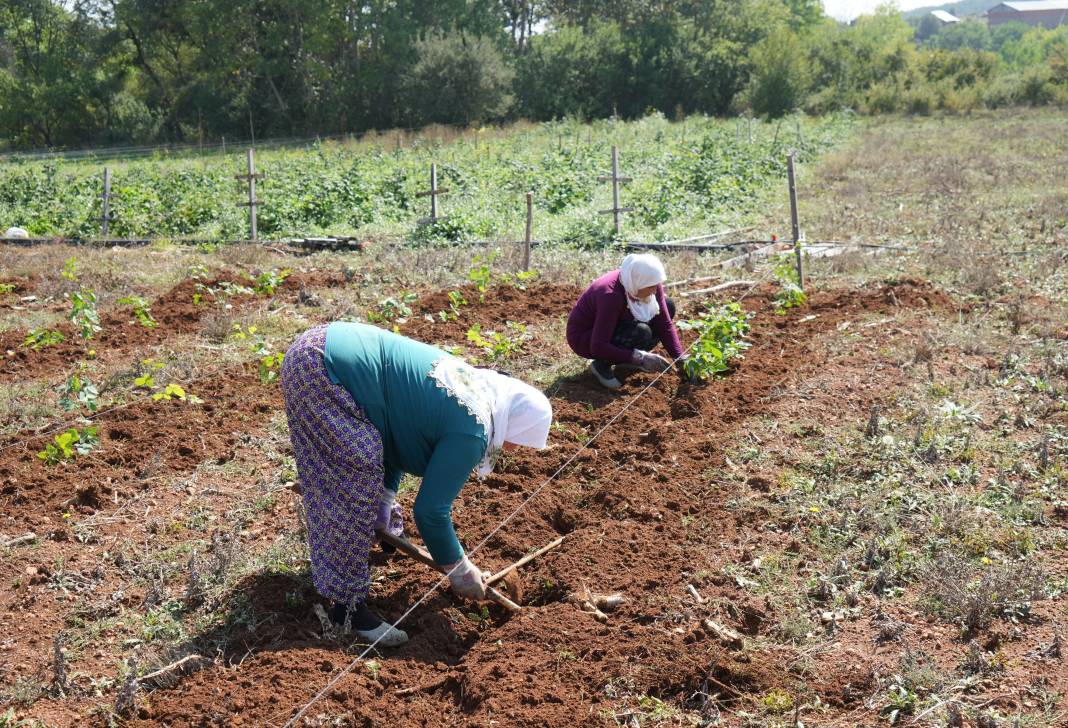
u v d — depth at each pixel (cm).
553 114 4375
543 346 750
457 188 1645
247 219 1399
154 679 370
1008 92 4362
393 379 368
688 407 608
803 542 456
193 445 567
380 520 427
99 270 1027
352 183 1634
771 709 348
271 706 352
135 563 451
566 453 556
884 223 1235
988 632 386
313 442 370
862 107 4397
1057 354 677
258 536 475
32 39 5403
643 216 1402
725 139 2359
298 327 812
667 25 4628
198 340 776
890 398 613
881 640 386
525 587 436
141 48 5122
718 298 862
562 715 346
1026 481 509
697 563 443
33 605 416
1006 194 1457
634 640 386
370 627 396
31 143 4684
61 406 598
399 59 4300
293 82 4466
